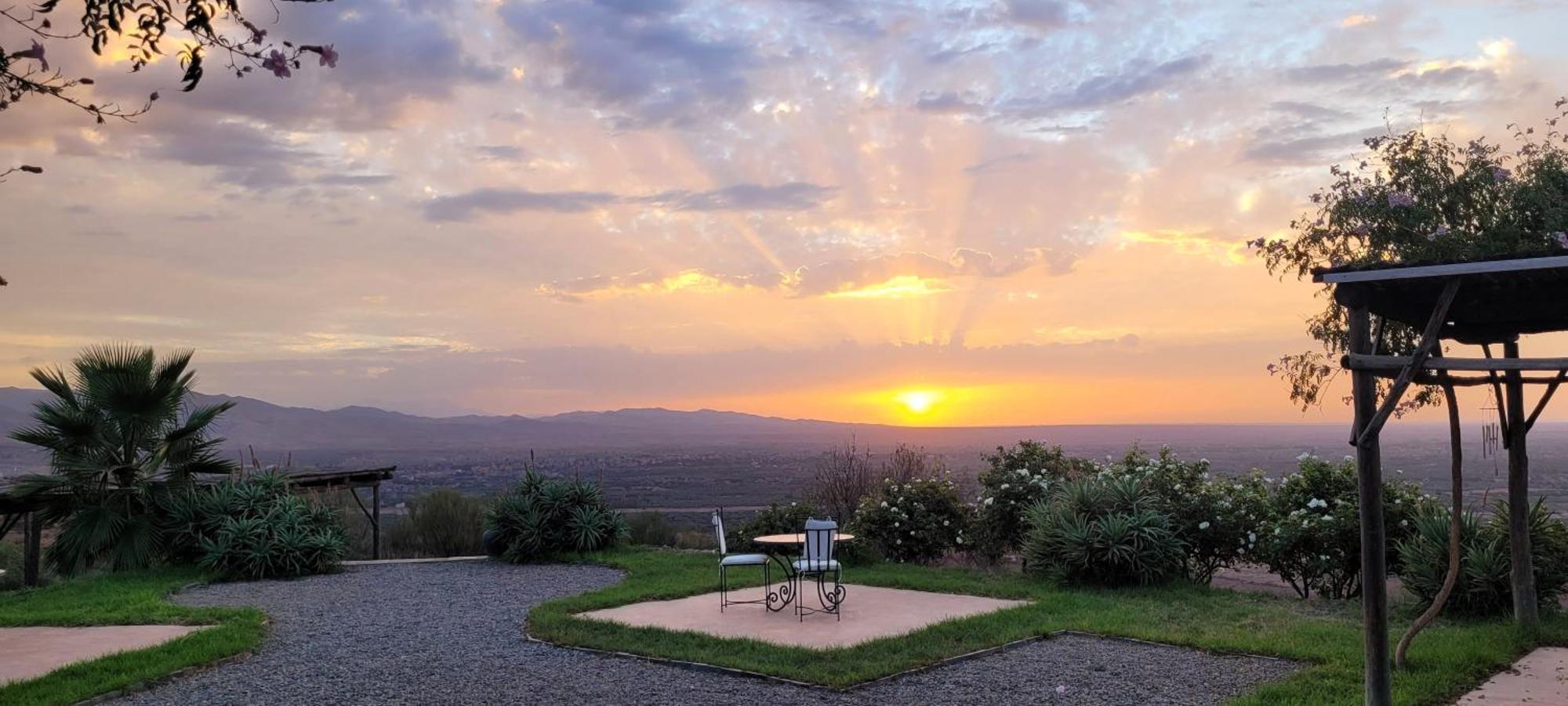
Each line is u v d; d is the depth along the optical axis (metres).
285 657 7.89
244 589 12.27
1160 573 10.88
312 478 16.33
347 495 19.48
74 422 13.50
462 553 18.31
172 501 14.24
